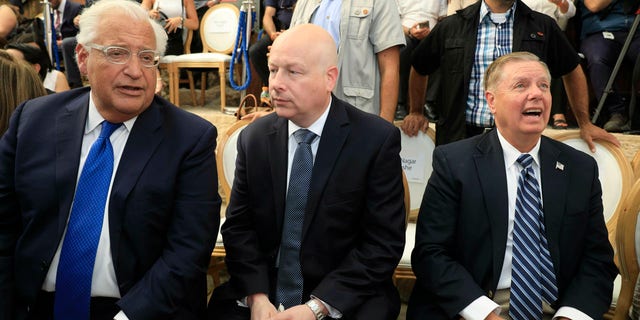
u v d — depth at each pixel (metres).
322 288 1.84
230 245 2.00
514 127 1.95
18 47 3.72
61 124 1.77
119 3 1.68
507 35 2.71
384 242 1.90
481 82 2.73
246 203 2.04
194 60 4.61
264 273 1.94
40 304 1.78
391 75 2.86
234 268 1.97
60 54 5.12
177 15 4.91
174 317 1.73
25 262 1.71
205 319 1.95
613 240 2.54
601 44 3.68
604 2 3.63
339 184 1.91
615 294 2.15
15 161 1.74
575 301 1.87
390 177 1.93
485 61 2.72
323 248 1.91
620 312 2.05
